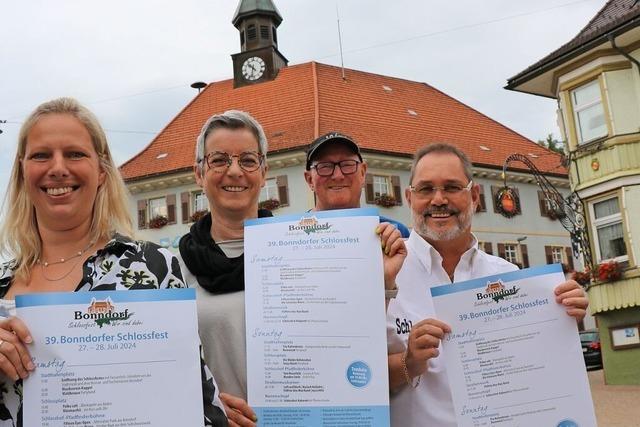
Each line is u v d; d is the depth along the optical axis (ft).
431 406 10.11
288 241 9.62
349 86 107.45
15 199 8.52
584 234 60.70
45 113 8.30
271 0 113.60
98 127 8.61
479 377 9.19
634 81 57.41
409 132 102.58
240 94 108.17
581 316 9.16
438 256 10.96
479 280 9.36
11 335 7.41
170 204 97.04
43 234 8.46
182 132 105.70
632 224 56.44
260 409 9.13
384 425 8.86
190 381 7.77
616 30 55.11
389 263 9.52
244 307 10.05
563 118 62.85
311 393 9.05
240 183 11.02
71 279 8.21
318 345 9.17
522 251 103.60
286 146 89.86
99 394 7.56
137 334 7.74
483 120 118.21
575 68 60.95
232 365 9.87
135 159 103.19
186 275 10.82
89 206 8.38
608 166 58.18
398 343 10.45
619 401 47.42
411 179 11.29
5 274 8.37
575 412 9.03
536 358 9.17
